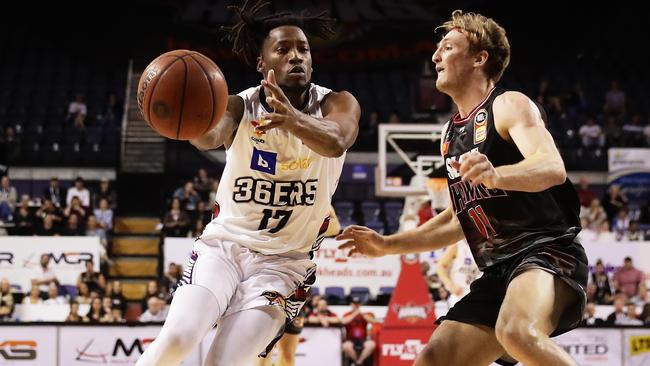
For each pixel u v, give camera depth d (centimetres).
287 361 421
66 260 938
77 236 979
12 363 622
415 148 869
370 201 1301
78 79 1619
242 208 321
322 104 318
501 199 304
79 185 1191
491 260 313
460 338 312
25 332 624
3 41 1681
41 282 926
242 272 318
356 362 785
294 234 325
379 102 1582
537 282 284
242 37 332
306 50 318
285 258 325
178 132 284
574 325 302
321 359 660
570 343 665
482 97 317
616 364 666
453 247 693
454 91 320
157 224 1252
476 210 314
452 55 318
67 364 626
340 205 1241
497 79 325
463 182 317
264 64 323
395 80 1678
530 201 302
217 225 325
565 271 291
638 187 1256
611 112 1472
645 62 1662
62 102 1537
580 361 664
